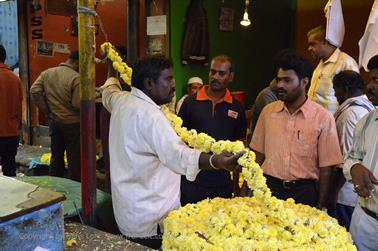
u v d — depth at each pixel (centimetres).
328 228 156
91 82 208
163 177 180
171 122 186
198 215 166
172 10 470
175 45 479
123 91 217
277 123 223
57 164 442
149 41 482
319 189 219
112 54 236
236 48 584
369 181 178
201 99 276
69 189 254
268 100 334
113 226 243
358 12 621
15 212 152
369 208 185
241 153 146
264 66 648
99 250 178
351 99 254
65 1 564
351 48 637
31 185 183
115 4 561
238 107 279
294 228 148
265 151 229
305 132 216
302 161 217
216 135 272
